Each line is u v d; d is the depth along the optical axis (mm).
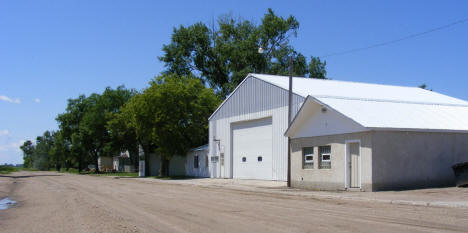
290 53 58625
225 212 13023
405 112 22938
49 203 17109
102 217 12336
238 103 34656
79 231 9961
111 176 51250
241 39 61156
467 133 22125
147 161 50406
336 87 30062
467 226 9742
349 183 20922
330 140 22156
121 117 53812
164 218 11867
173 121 40156
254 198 17984
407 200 15031
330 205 14711
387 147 19797
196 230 9820
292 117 27453
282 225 10320
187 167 43438
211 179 35812
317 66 60219
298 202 16016
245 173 33469
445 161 21266
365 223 10391
